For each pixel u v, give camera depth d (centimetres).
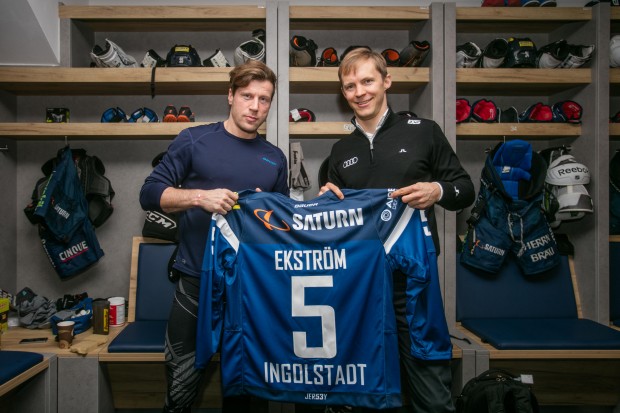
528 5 202
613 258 207
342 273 119
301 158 193
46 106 224
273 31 188
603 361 179
